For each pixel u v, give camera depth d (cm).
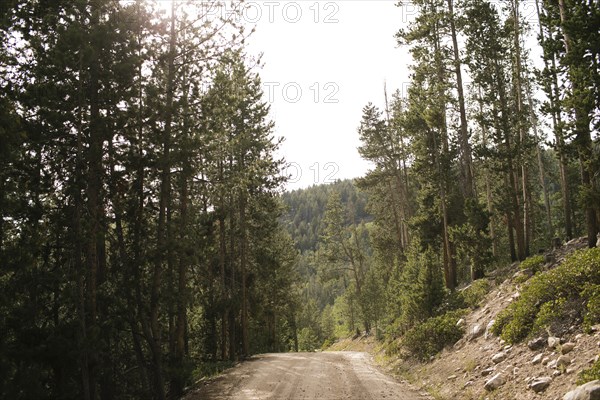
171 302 1549
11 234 1480
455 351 1552
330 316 9881
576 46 1385
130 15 1523
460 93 2644
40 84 1419
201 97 1745
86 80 1498
